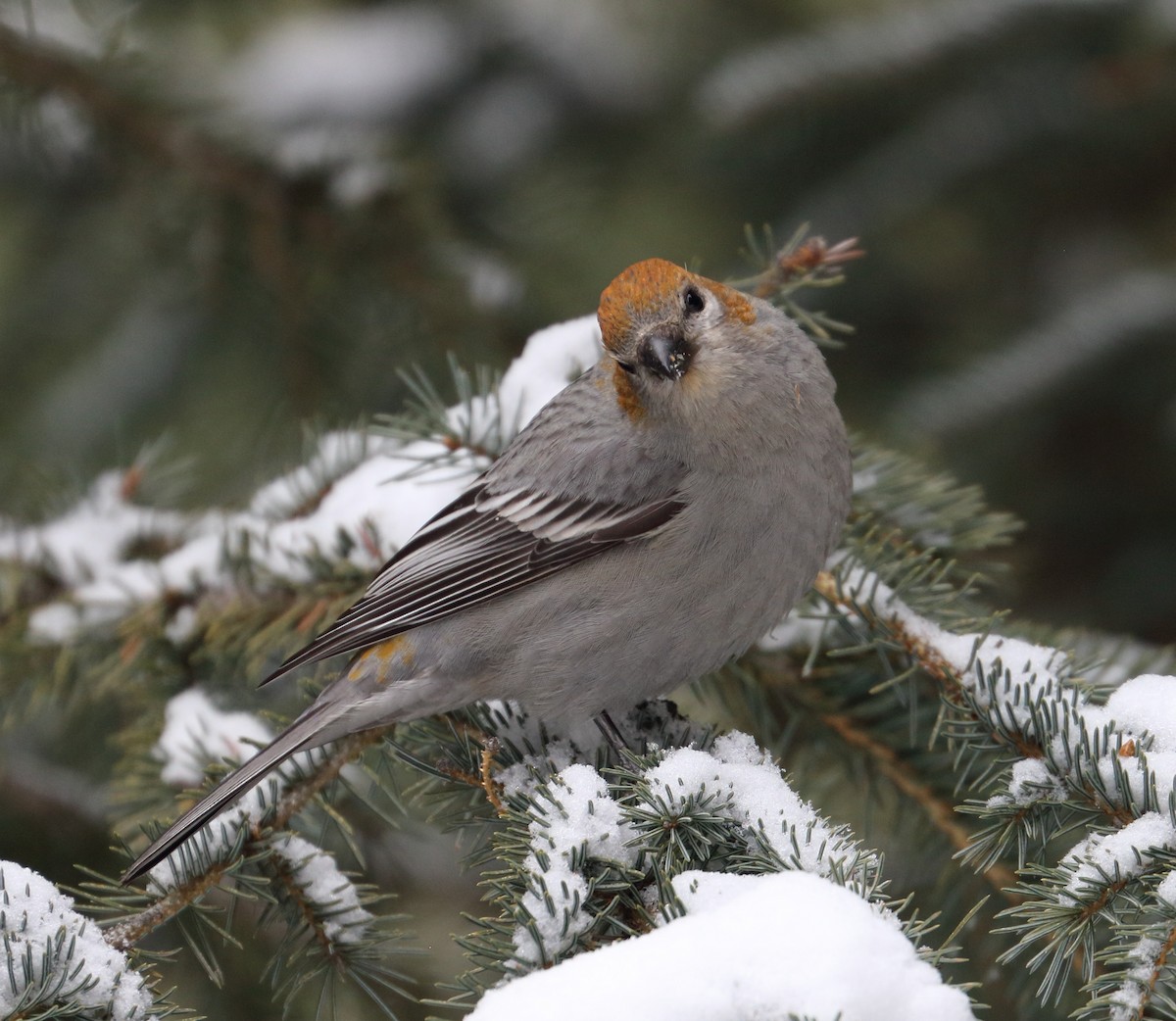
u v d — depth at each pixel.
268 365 12.81
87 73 11.67
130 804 9.18
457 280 12.27
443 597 8.70
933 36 12.41
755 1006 5.35
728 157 13.41
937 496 9.37
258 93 14.36
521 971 6.31
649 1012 5.31
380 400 12.49
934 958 5.80
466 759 8.11
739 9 14.26
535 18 14.50
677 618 8.54
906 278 13.89
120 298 13.12
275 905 7.58
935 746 8.79
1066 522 13.59
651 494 8.48
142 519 10.30
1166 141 13.02
